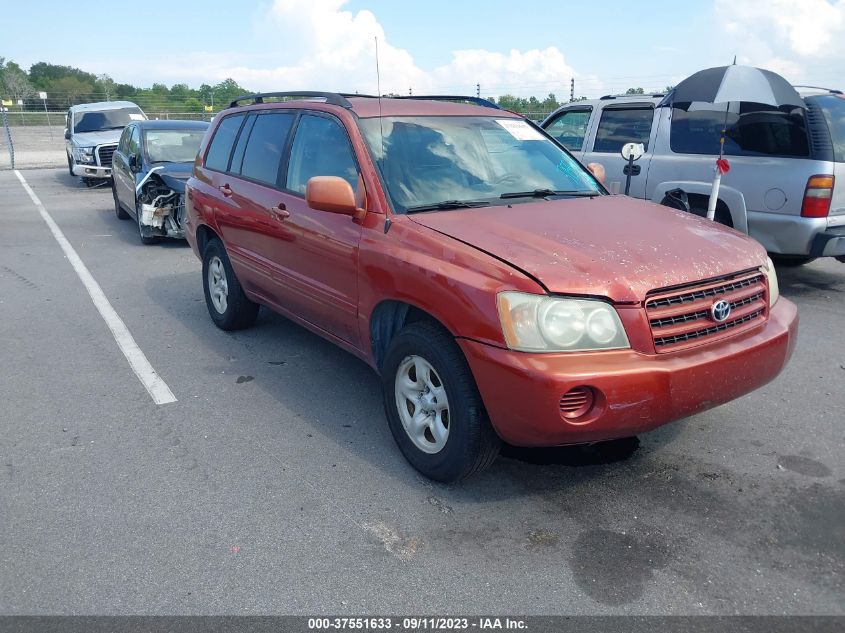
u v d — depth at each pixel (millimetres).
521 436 3051
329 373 5062
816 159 6270
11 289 7473
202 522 3232
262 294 5234
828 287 7309
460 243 3348
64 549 3041
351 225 3938
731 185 6820
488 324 3029
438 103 4723
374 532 3154
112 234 11055
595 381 2896
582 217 3764
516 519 3246
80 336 5906
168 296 7215
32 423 4254
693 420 4238
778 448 3891
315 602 2719
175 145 10859
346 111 4273
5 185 18188
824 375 4953
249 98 5828
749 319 3426
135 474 3660
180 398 4625
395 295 3549
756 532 3129
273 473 3670
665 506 3340
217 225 5551
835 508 3305
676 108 7469
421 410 3562
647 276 3100
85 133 18375
